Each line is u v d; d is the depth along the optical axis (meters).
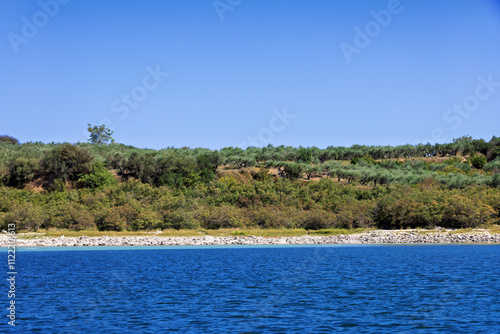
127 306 27.67
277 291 32.00
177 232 71.19
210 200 81.12
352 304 27.86
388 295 30.33
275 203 82.00
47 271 41.91
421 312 25.83
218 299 29.50
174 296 30.52
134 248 62.06
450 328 22.81
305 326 23.23
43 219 71.00
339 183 94.69
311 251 57.78
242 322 23.97
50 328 23.14
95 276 38.97
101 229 71.69
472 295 30.09
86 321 24.34
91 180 89.12
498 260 46.84
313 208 79.62
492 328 22.77
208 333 22.11
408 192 81.94
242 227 74.88
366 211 76.31
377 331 22.39
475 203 74.12
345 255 53.00
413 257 50.12
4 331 22.66
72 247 62.78
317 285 34.22
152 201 79.00
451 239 65.69
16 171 90.69
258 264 46.22
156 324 23.69
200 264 46.50
